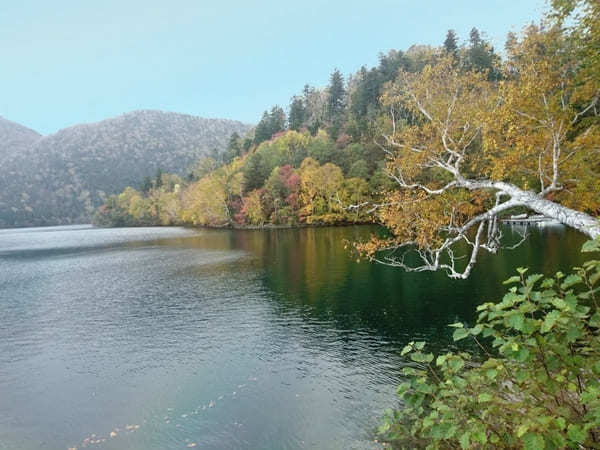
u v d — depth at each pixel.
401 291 31.06
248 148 192.00
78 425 14.45
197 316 28.17
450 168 12.65
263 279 39.78
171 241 92.00
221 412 14.97
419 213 13.38
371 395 15.79
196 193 147.12
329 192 96.25
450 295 28.69
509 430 5.21
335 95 178.00
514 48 12.95
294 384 17.03
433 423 5.47
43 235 145.88
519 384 5.40
